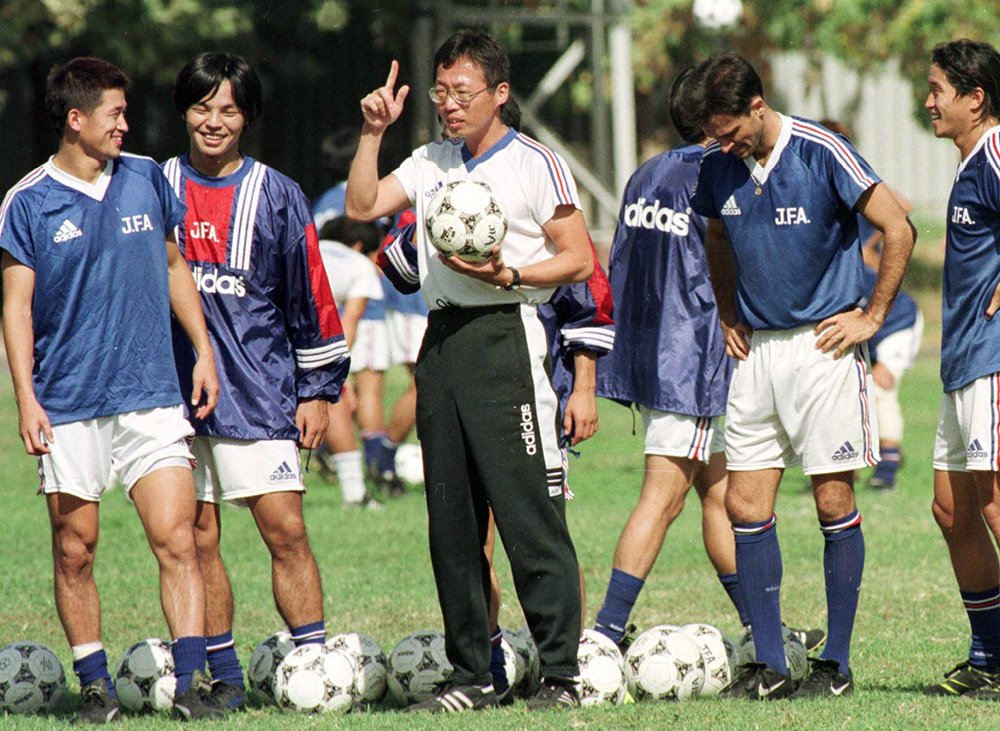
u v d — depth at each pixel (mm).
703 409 25406
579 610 21281
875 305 21672
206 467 23172
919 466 49500
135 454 21297
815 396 21812
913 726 19766
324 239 41594
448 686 21594
